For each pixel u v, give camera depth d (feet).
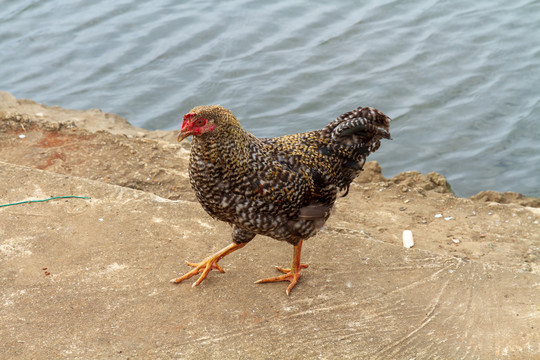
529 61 38.55
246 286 18.29
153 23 44.91
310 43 41.75
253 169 16.24
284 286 18.33
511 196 27.04
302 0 47.37
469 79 37.40
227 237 20.47
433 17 44.42
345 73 38.47
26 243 19.58
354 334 16.51
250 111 35.45
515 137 32.86
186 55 40.81
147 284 18.15
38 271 18.47
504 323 16.94
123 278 18.35
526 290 18.21
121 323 16.66
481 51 39.96
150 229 20.57
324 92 36.86
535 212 24.30
